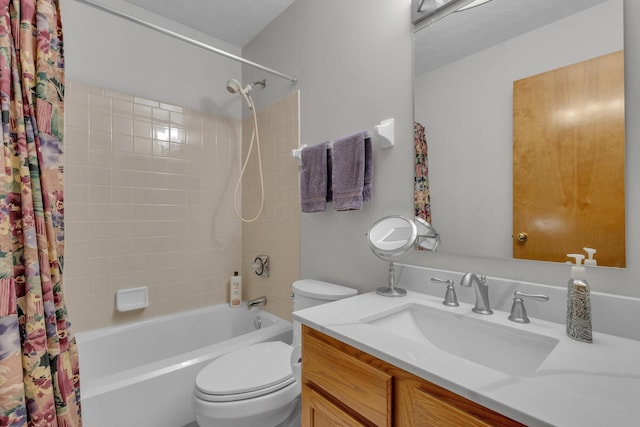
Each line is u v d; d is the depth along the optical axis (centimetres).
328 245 157
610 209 77
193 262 210
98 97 173
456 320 92
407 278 120
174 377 131
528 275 91
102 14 176
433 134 114
